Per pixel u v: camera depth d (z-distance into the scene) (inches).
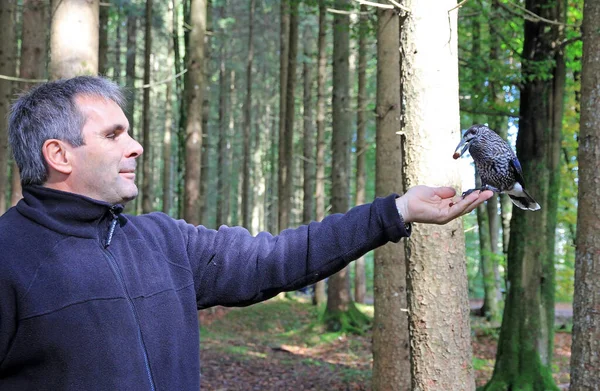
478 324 585.3
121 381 64.1
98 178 69.9
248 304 81.1
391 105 251.9
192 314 74.8
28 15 338.3
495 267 698.8
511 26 355.3
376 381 259.6
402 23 132.0
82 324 63.5
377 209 75.1
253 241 81.0
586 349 180.4
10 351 63.4
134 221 76.7
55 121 69.2
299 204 1263.5
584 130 183.9
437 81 126.9
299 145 1056.8
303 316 621.6
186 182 466.9
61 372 62.9
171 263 75.7
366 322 547.5
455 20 128.6
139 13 708.0
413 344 137.9
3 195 418.6
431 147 126.5
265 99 1181.1
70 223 67.4
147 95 662.5
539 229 323.9
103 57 528.4
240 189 1272.1
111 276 66.9
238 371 377.7
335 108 526.9
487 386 327.6
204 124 688.4
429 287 133.9
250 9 841.5
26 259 64.4
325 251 76.4
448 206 74.9
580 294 182.9
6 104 410.9
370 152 783.1
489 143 119.4
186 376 71.6
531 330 323.0
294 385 350.3
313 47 1035.3
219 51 920.9
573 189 528.4
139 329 67.6
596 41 181.2
